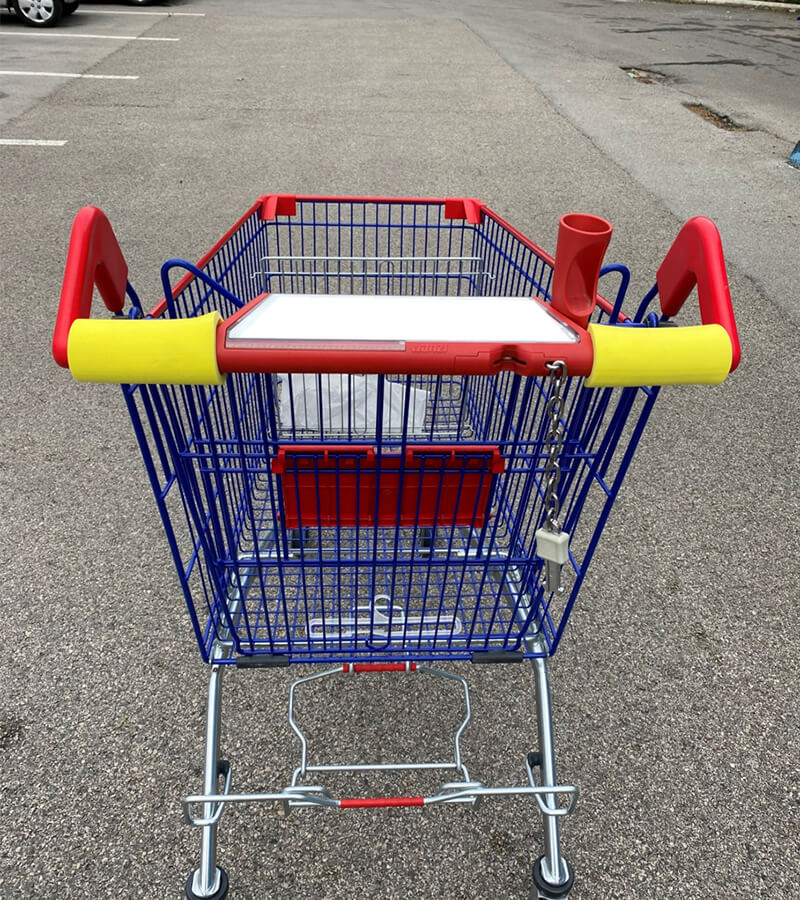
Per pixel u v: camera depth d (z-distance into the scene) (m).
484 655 1.59
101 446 2.90
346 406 2.22
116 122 6.62
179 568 1.41
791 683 2.12
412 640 1.63
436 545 2.08
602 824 1.77
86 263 1.12
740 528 2.67
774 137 7.01
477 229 2.32
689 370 1.03
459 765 1.65
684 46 11.31
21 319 3.67
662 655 2.19
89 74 8.12
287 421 2.17
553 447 1.24
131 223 4.73
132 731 1.92
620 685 2.10
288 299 1.15
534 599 1.58
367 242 4.43
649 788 1.85
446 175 5.73
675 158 6.36
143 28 10.88
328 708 2.01
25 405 3.10
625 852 1.71
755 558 2.54
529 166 6.01
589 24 13.18
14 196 5.06
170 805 1.76
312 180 5.50
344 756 1.90
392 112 7.29
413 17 13.04
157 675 2.06
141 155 5.88
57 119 6.61
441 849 1.71
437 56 9.82
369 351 1.00
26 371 3.31
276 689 2.05
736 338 1.08
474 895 1.63
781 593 2.41
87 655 2.10
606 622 2.28
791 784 1.87
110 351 0.98
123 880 1.62
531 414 2.26
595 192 5.54
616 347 1.01
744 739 1.97
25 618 2.20
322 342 1.00
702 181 5.86
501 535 2.08
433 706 2.03
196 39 10.26
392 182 5.54
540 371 1.02
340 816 1.77
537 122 7.18
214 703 1.62
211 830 1.55
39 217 4.77
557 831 1.60
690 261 1.24
